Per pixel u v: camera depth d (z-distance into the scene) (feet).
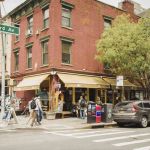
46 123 62.08
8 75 101.09
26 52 90.48
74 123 62.34
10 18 100.48
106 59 76.02
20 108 89.51
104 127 59.77
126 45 72.54
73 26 82.53
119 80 62.75
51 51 78.02
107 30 79.56
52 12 78.69
